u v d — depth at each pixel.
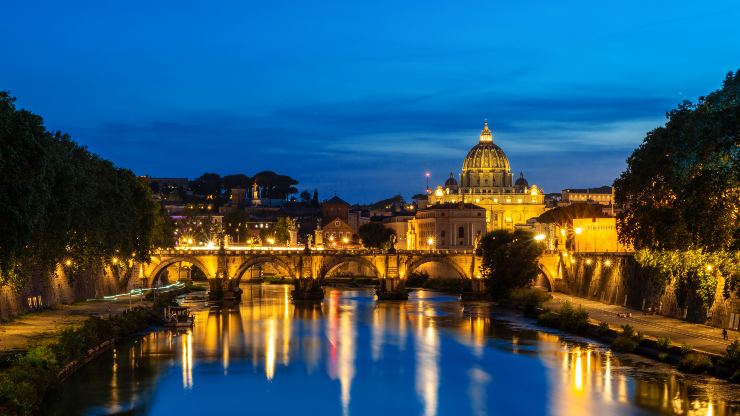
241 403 108.31
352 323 188.38
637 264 187.38
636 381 114.50
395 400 110.56
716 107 130.38
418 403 109.06
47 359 106.19
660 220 137.50
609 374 119.56
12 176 105.25
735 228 123.12
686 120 137.50
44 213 118.75
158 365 129.38
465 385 118.00
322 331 173.38
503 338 159.75
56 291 177.50
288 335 166.75
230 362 134.12
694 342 131.00
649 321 159.75
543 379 119.94
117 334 151.12
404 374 125.81
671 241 134.75
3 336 126.44
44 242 134.50
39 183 110.38
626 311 181.75
